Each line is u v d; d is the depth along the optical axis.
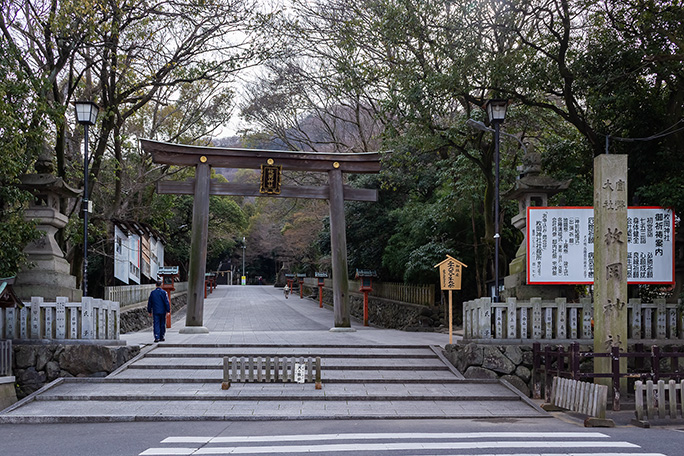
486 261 20.77
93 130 19.11
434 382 10.82
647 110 13.76
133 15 17.30
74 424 8.39
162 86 20.44
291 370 10.54
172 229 42.28
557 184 12.58
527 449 6.41
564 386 8.87
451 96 15.30
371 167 19.11
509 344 11.05
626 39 13.52
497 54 14.30
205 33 18.83
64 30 15.27
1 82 11.30
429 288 21.58
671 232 11.77
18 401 9.54
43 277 12.15
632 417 8.56
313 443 6.82
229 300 41.62
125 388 10.16
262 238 63.97
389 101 15.81
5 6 14.69
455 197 19.72
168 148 17.77
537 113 18.52
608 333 9.29
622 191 9.38
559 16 13.03
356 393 9.94
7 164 10.99
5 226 11.11
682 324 11.12
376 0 18.02
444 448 6.47
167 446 6.75
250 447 6.62
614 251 9.34
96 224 20.80
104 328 11.55
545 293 12.23
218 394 9.73
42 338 11.09
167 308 14.05
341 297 18.42
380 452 6.27
